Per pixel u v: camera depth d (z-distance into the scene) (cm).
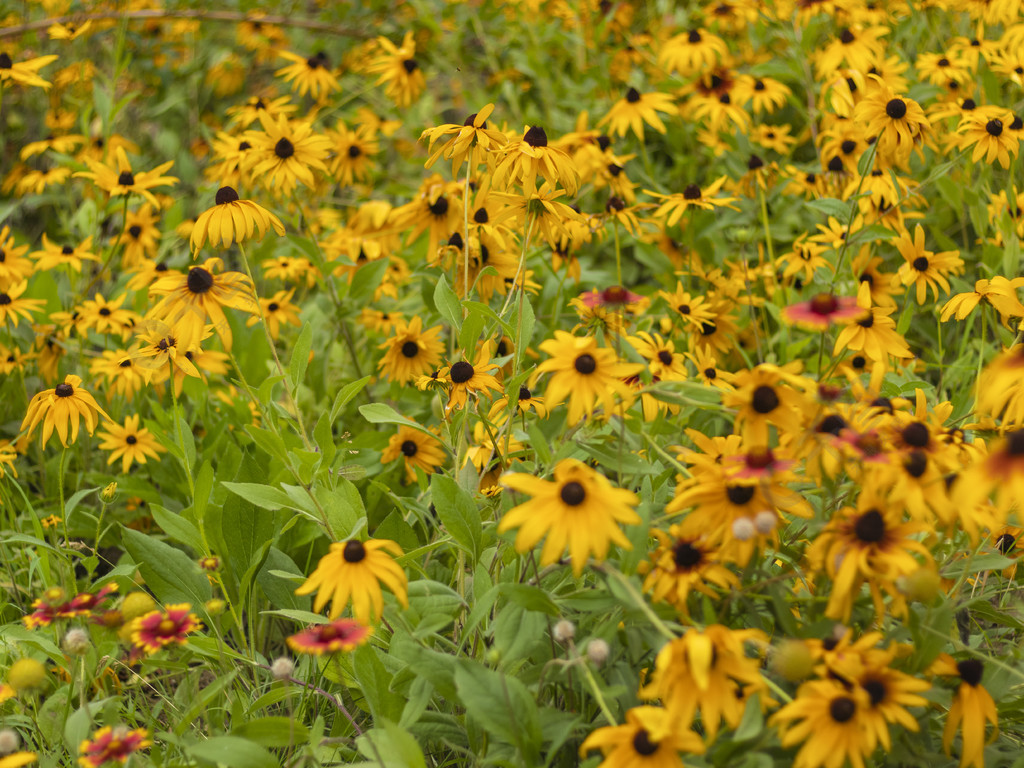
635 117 429
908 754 168
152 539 261
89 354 402
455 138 266
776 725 163
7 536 299
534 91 605
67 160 450
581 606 183
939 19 488
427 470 317
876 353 214
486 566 238
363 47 616
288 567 263
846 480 198
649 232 425
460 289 313
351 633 170
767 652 179
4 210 390
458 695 185
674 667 154
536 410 255
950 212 420
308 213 474
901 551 161
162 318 246
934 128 409
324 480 244
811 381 168
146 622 181
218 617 254
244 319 410
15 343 392
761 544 172
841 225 366
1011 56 406
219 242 240
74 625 236
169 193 558
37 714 226
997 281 256
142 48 611
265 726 194
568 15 578
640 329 377
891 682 156
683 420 295
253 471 282
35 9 610
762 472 167
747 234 402
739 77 453
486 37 621
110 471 366
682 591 169
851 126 386
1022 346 179
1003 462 144
